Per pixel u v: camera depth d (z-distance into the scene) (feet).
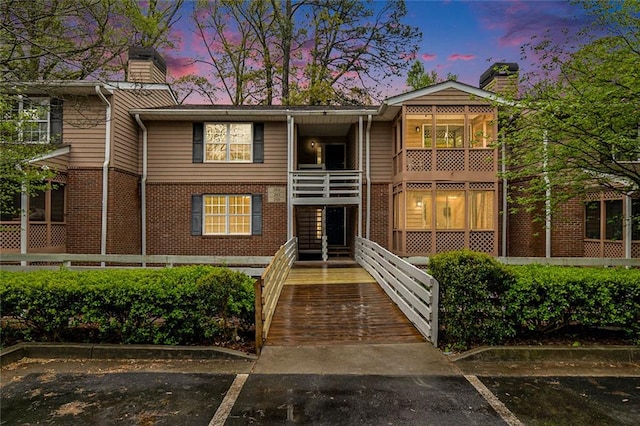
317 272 38.09
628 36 22.12
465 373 15.67
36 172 29.99
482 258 18.38
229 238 45.62
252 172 46.06
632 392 13.96
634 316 18.34
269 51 82.53
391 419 12.05
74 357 17.42
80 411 12.56
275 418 12.10
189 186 45.73
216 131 46.26
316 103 77.97
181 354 17.33
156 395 13.73
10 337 18.78
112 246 39.42
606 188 28.48
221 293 18.10
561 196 27.40
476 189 40.68
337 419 12.04
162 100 51.13
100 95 37.63
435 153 40.75
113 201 39.65
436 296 18.72
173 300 17.95
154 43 52.19
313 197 47.11
